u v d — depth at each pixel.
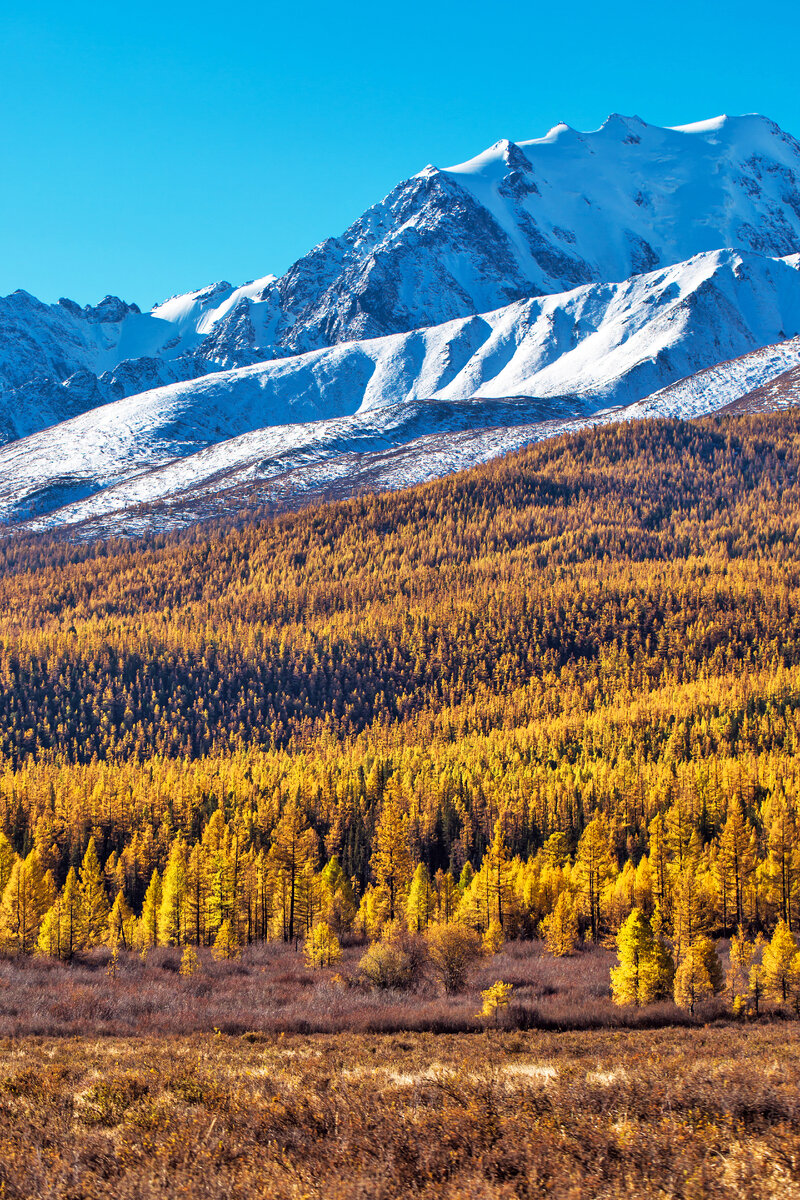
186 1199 11.90
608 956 69.88
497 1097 16.28
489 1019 42.78
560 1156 12.96
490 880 74.31
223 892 74.00
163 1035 38.03
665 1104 15.50
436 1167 12.90
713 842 96.38
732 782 118.81
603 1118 14.89
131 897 105.56
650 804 116.81
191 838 117.25
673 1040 35.88
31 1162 13.53
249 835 110.56
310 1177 12.54
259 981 57.50
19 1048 30.94
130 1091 17.89
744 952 53.72
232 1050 30.09
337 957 63.12
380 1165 12.80
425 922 70.50
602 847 82.19
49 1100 17.72
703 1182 11.85
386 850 89.94
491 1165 12.77
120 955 67.06
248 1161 13.29
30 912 69.19
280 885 80.94
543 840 113.38
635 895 78.00
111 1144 14.20
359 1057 27.47
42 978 56.12
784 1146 12.91
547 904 79.38
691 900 55.50
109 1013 43.69
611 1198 11.57
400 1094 16.84
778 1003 46.28
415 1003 49.28
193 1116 15.62
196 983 55.50
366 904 78.38
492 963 65.06
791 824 90.88
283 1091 17.50
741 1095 15.66
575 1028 42.66
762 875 77.12
